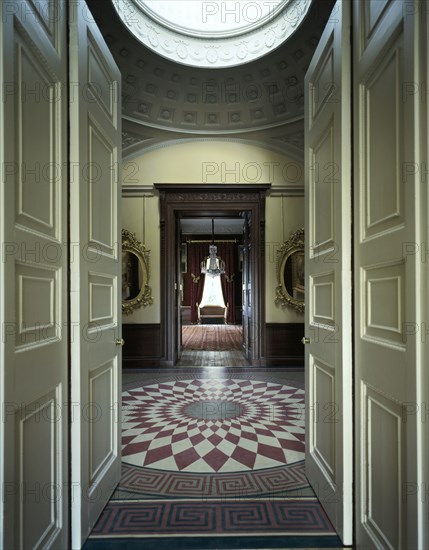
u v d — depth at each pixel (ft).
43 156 4.94
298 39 14.75
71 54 5.75
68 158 5.72
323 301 7.02
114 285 7.72
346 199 5.96
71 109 5.74
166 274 20.77
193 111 19.16
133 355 20.63
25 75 4.43
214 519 6.63
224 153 20.76
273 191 20.92
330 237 6.68
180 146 20.72
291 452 9.61
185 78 17.40
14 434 3.96
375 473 5.08
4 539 3.69
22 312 4.25
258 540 6.03
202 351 26.61
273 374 18.86
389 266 4.69
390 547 4.58
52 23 5.25
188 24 16.12
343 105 5.98
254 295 20.98
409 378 3.99
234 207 20.89
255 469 8.64
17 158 4.22
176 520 6.61
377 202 5.10
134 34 14.48
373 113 5.26
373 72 5.24
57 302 5.27
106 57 7.33
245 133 20.07
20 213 4.25
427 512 3.73
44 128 4.98
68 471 5.58
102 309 6.96
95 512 6.45
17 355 4.06
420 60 3.90
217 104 18.85
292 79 16.98
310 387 7.80
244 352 25.66
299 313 20.92
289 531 6.26
